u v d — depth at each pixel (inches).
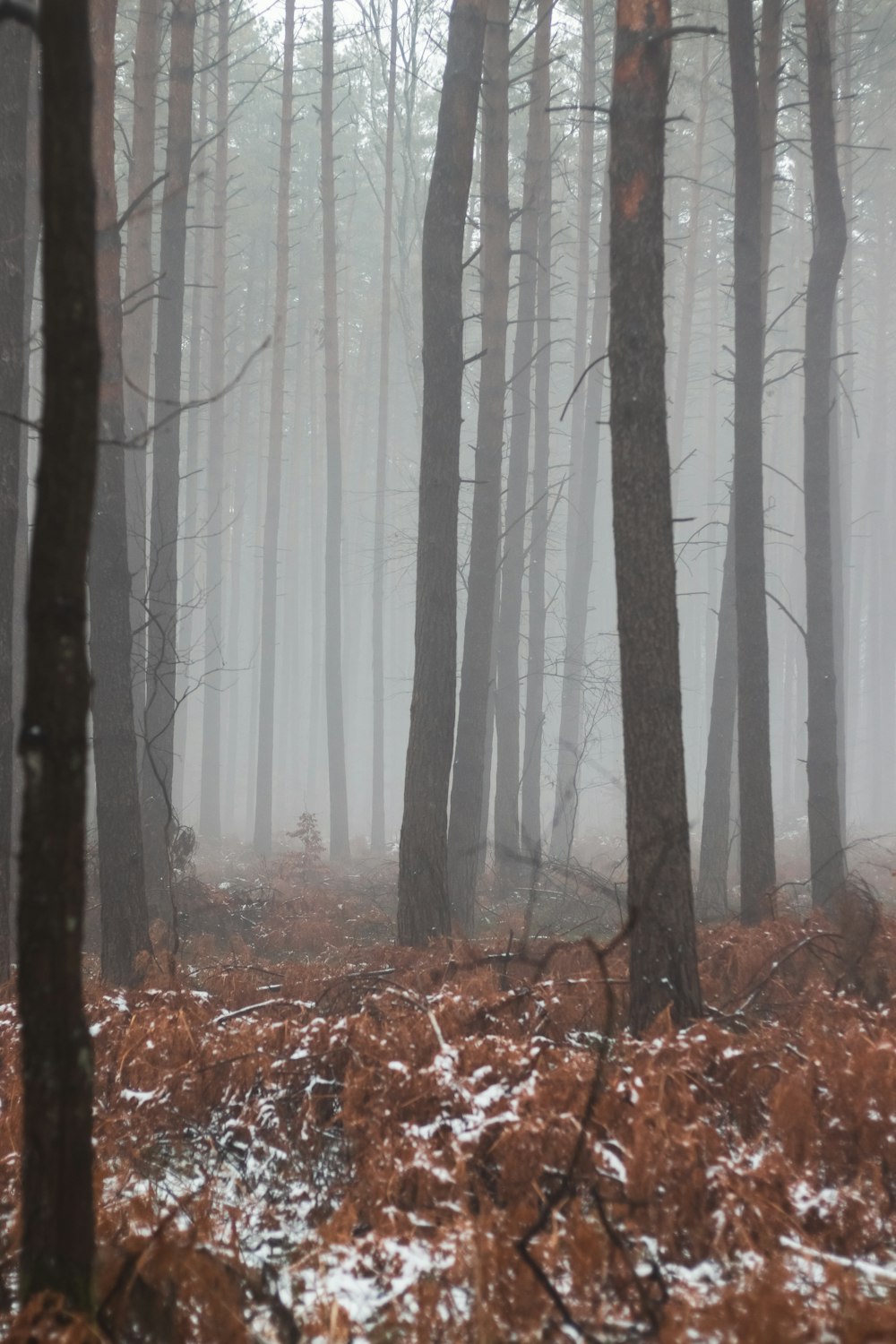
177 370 661.9
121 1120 208.1
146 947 397.4
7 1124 204.7
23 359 361.7
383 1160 176.1
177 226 661.3
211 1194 183.5
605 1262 150.2
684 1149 167.6
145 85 715.4
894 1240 167.9
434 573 443.5
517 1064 202.4
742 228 518.6
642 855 259.8
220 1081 219.5
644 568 267.6
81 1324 127.2
